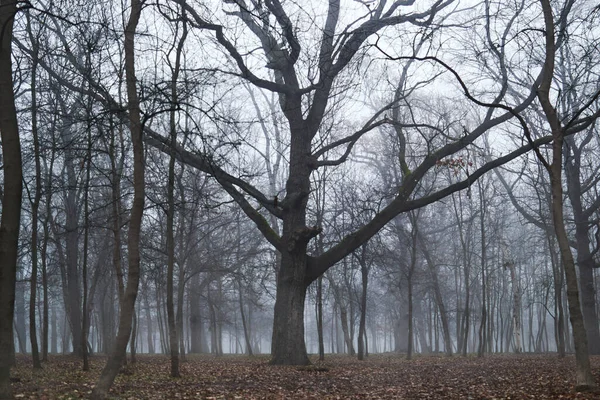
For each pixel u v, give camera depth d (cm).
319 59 2481
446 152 2542
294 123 2673
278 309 2606
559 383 1541
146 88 1432
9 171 1063
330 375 2011
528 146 2383
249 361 3102
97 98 1725
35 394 1288
